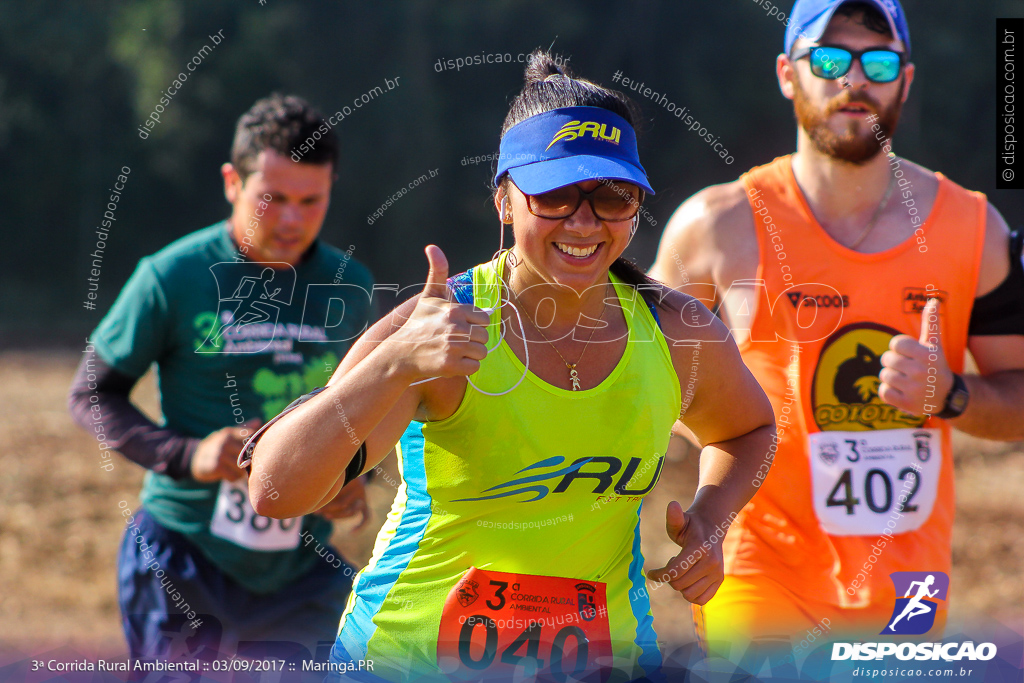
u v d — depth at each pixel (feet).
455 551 22.26
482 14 186.80
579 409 21.18
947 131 247.09
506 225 22.98
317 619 34.99
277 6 188.65
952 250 30.60
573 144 21.11
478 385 20.75
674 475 84.48
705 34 210.79
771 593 30.17
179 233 208.13
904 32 30.50
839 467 30.12
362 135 180.24
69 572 61.67
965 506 76.13
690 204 32.96
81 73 207.51
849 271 30.50
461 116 186.39
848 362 30.40
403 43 185.98
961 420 29.78
